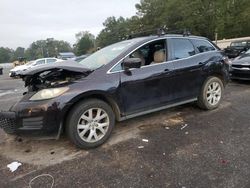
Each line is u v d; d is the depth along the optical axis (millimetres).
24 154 4152
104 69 4340
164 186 3162
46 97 3887
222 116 5445
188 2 51406
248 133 4535
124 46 4895
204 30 49500
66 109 3898
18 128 3924
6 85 14992
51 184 3311
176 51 5266
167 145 4211
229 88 8320
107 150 4137
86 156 3977
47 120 3834
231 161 3625
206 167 3510
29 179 3443
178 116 5543
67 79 4195
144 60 4867
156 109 4934
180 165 3592
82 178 3410
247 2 42438
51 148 4301
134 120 5395
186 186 3137
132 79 4508
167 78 4969
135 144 4301
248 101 6539
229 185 3109
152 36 5125
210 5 48344
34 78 4398
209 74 5680
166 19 54500
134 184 3232
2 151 4309
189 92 5410
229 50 16047
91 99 4168
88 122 4137
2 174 3602
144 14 64312
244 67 8516
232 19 42719
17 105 4008
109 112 4309
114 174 3467
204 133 4617
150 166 3611
